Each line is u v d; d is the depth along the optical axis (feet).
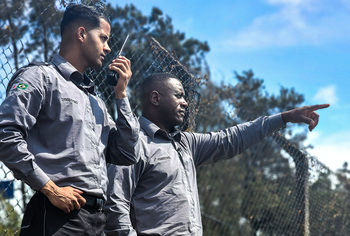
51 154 7.35
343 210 20.38
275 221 21.67
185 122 13.29
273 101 52.26
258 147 24.57
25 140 7.38
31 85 7.36
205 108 16.62
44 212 7.11
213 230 32.35
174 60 13.28
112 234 9.28
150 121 10.42
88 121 7.75
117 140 8.16
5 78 10.19
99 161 7.71
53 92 7.57
